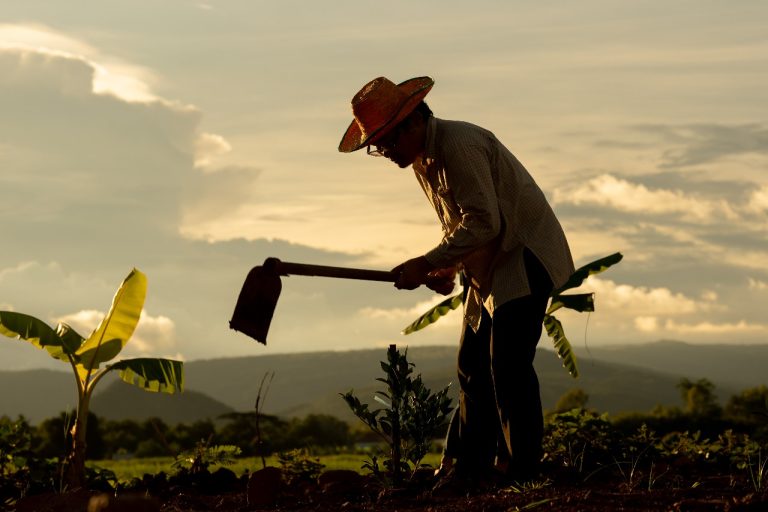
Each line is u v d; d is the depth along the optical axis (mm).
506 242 4066
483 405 4434
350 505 3953
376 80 4164
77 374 5625
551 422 5633
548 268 4051
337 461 8625
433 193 4305
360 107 4090
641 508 3275
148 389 5883
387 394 4371
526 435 4070
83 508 3848
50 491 5016
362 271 4059
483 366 4422
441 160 4031
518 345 4062
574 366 6258
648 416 18391
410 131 4082
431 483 4352
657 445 5668
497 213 3947
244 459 8375
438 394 4355
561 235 4164
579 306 6246
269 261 3992
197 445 5586
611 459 5289
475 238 3934
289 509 4039
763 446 5109
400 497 4117
